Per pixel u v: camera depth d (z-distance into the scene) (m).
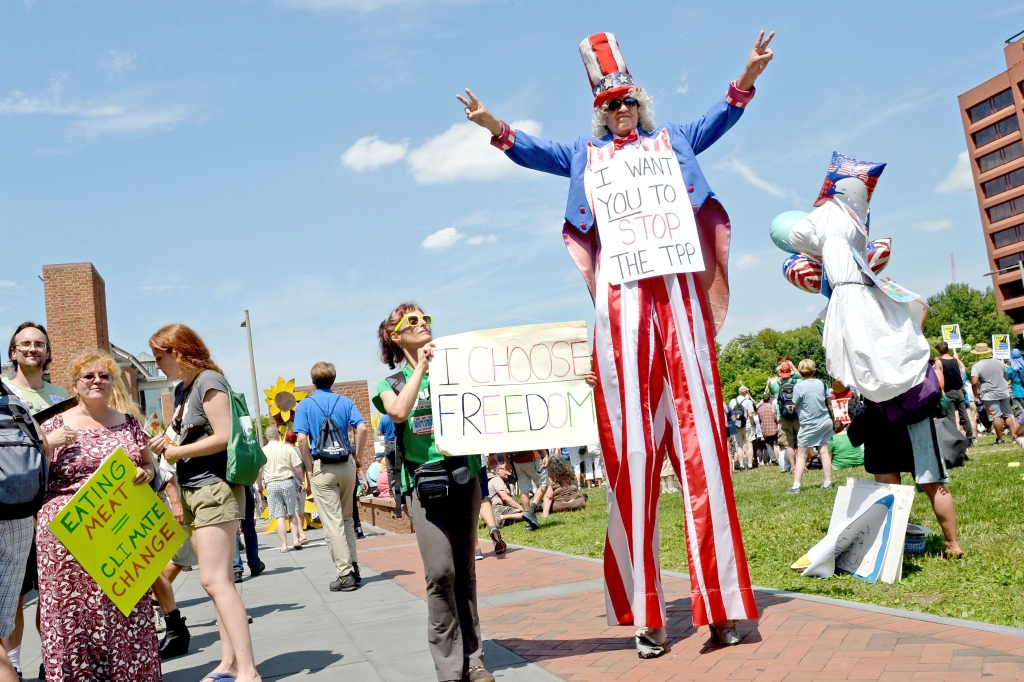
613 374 4.66
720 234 4.77
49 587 4.38
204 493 4.45
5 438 3.91
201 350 4.62
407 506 4.45
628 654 4.62
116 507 4.41
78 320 17.25
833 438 12.02
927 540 6.73
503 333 4.68
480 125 4.77
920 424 6.00
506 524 13.62
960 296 109.62
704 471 4.57
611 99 4.79
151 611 4.61
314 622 6.47
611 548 4.64
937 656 3.80
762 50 4.70
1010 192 105.44
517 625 5.64
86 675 4.41
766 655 4.20
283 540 12.77
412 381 4.39
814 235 6.29
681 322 4.67
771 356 109.44
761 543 7.66
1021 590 5.02
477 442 4.48
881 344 5.88
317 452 7.99
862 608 4.91
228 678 4.55
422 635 5.63
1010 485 8.80
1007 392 15.90
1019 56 101.44
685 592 6.11
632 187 4.70
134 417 4.83
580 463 19.69
